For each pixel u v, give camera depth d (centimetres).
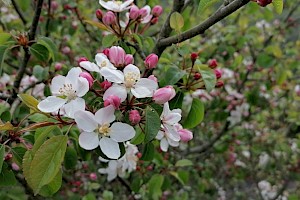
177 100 27
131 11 28
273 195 73
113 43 28
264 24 64
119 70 22
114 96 20
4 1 26
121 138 21
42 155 20
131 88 21
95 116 20
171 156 53
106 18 27
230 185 78
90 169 46
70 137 29
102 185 49
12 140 24
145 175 41
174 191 58
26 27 43
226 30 52
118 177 45
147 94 21
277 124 67
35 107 21
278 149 60
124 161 32
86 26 51
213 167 70
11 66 44
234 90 58
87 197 38
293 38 100
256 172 72
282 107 65
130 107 21
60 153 20
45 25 45
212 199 73
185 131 24
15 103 32
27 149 23
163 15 54
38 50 30
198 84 27
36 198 37
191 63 28
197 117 28
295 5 71
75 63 48
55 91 21
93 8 60
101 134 20
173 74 26
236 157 71
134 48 29
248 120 61
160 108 22
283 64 58
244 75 58
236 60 54
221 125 66
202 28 25
